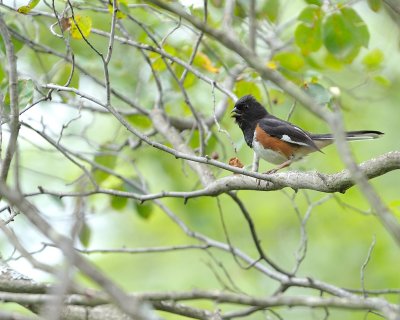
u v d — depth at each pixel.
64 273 4.88
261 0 13.16
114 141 13.37
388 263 15.27
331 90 11.41
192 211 16.05
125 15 10.86
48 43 14.12
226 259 15.88
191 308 8.14
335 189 7.79
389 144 16.27
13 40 11.89
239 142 11.29
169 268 15.87
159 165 15.82
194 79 12.84
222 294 6.16
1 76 11.28
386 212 5.06
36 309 7.52
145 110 12.35
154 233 16.36
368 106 16.27
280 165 11.21
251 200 16.55
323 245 15.93
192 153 11.33
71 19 9.74
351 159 5.19
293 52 12.38
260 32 14.19
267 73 5.97
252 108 11.59
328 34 11.49
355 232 15.95
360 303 5.73
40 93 9.41
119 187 12.38
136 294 6.23
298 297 5.95
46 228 5.01
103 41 13.98
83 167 9.61
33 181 15.15
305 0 11.35
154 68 12.23
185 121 12.91
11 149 7.30
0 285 7.27
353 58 11.65
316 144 11.38
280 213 16.36
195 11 11.41
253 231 10.41
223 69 12.79
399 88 16.06
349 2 11.57
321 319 14.02
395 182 16.34
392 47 14.88
